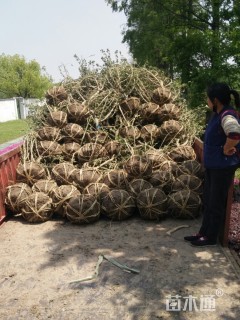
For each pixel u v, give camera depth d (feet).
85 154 20.07
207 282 11.67
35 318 10.12
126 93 23.72
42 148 20.65
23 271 12.71
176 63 39.75
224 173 12.58
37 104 25.62
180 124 21.85
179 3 41.47
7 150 20.65
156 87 24.67
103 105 23.15
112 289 11.44
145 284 11.66
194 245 14.12
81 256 13.67
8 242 15.05
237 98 12.40
